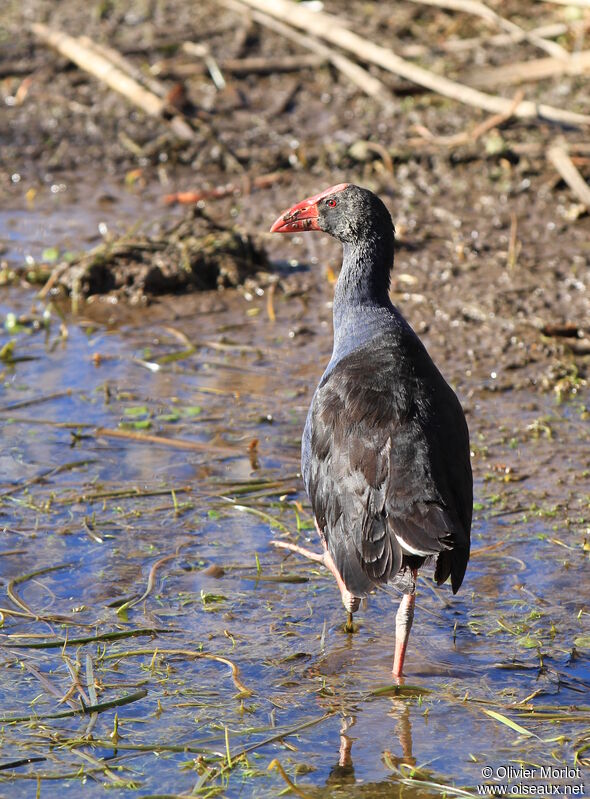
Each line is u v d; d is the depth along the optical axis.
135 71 20.36
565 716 7.49
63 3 23.72
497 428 11.47
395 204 16.81
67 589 8.92
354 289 9.14
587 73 19.62
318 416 8.15
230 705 7.65
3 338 13.49
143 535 9.71
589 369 12.66
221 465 10.87
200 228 15.38
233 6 22.00
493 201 16.81
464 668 8.05
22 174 18.23
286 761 7.13
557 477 10.57
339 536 7.68
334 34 20.50
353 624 8.57
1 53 21.56
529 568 9.22
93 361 12.96
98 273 14.58
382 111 19.48
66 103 20.16
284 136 18.97
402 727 7.45
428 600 8.92
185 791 6.84
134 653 8.15
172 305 14.38
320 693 7.78
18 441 11.24
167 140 18.83
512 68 20.00
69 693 7.66
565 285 14.38
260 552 9.53
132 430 11.46
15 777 6.92
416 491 7.36
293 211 9.38
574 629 8.45
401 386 8.00
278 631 8.48
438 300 14.12
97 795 6.79
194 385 12.43
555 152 17.16
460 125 18.81
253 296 14.60
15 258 15.41
